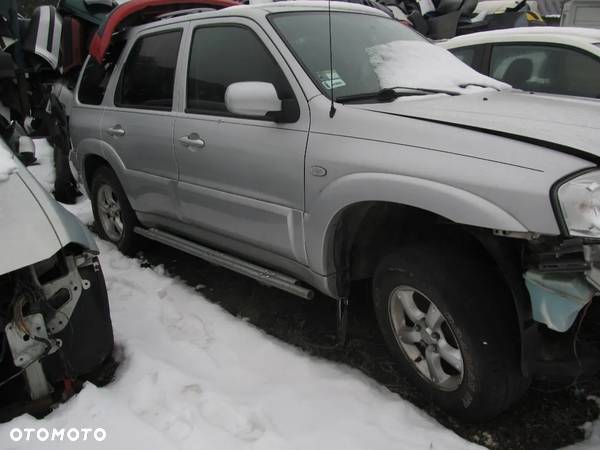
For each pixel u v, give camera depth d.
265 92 2.71
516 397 2.36
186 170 3.52
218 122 3.23
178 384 2.72
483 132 2.22
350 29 3.29
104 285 2.72
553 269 1.99
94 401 2.50
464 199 2.10
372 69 3.04
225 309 3.65
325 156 2.62
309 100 2.76
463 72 3.36
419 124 2.38
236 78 3.19
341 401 2.62
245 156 3.03
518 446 2.36
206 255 3.65
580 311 2.14
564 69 4.64
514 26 8.39
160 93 3.80
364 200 2.46
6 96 5.75
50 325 2.46
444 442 2.33
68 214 2.74
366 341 3.17
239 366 2.96
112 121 4.23
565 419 2.49
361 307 3.54
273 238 3.03
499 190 2.03
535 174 1.98
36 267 2.44
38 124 6.13
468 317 2.26
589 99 3.05
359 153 2.49
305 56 2.93
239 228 3.25
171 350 3.10
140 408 2.58
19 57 6.07
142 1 4.24
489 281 2.30
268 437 2.35
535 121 2.35
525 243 2.11
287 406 2.59
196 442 2.32
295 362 2.96
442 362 2.53
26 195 2.40
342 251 2.79
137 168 4.05
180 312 3.57
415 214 2.65
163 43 3.84
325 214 2.65
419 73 3.14
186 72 3.55
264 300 3.74
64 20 5.38
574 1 9.91
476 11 10.62
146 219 4.25
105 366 3.03
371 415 2.52
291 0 3.66
